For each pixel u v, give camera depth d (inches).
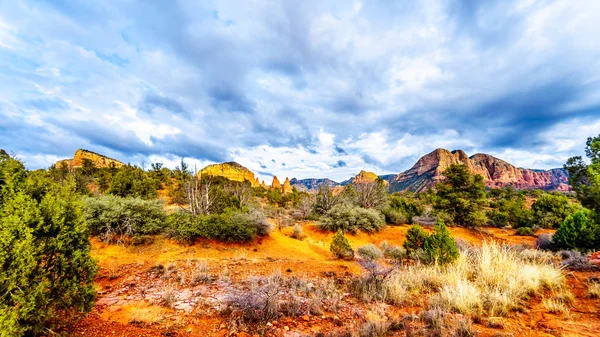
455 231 930.1
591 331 126.3
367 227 805.9
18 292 110.5
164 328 145.2
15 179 137.4
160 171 1707.7
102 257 370.6
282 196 1695.4
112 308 175.0
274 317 160.4
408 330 134.1
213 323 153.5
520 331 131.3
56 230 133.0
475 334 127.7
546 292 187.3
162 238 486.6
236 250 489.7
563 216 1029.8
